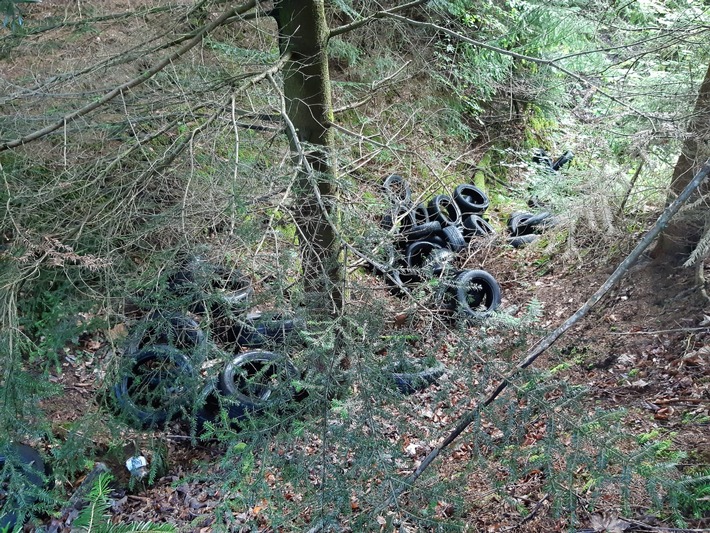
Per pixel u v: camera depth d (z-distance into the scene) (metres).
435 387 5.16
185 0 6.31
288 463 2.86
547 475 2.65
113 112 4.61
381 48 9.12
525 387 2.81
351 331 3.14
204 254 3.37
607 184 6.38
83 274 3.89
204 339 3.26
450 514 3.90
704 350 5.21
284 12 4.91
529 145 12.68
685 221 5.86
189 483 5.07
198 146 4.18
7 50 4.90
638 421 4.61
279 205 3.48
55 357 3.45
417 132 9.55
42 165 4.69
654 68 6.35
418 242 8.46
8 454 3.17
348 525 2.71
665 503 3.38
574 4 6.30
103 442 5.18
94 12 5.51
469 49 9.84
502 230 9.79
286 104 5.11
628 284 6.59
